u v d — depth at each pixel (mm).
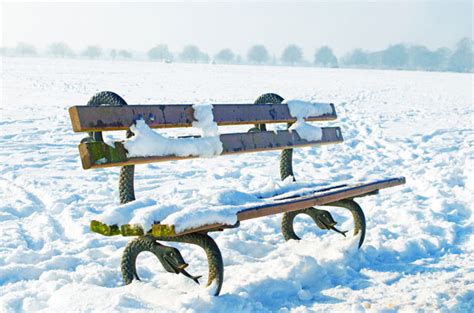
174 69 45500
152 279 3521
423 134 11789
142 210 2865
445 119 14789
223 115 3670
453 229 5039
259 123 4035
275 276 3561
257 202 3395
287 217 4434
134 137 3039
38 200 5516
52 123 11172
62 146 8836
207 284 3088
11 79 24250
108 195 5812
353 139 10891
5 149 8297
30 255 3869
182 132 10977
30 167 7109
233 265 3887
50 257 3941
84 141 3092
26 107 13867
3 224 4641
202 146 3402
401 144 10391
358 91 24703
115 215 2816
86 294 3006
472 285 3682
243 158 8625
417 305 3266
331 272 3809
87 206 5188
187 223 2707
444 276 3881
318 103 4688
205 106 3523
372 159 9070
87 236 4434
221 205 3223
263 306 3215
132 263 3232
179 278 3408
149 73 36156
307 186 4211
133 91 21016
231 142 3672
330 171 7875
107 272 3553
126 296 2928
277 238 4629
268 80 31797
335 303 3305
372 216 5398
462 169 7480
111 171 7176
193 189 6234
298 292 3385
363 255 4172
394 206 5766
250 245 4328
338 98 20531
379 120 14094
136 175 7043
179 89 22609
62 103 15250
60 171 6980
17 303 3014
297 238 4496
